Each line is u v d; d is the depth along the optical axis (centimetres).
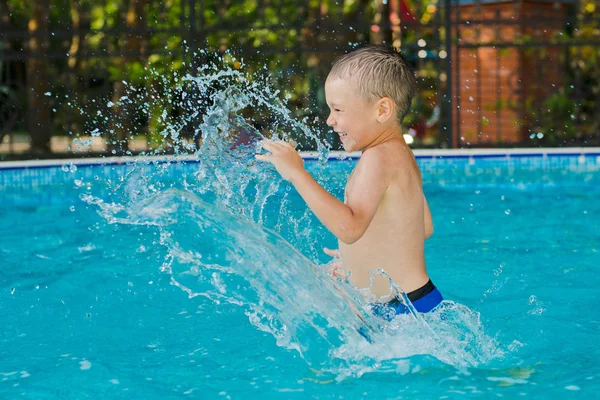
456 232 463
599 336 253
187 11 1025
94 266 369
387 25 876
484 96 974
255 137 299
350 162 722
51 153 830
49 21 1019
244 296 303
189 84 817
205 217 256
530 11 956
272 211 509
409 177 235
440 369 217
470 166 775
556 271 358
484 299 307
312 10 1045
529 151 784
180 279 332
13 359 239
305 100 978
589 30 989
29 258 394
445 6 856
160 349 246
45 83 902
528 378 212
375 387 207
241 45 965
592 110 996
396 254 235
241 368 225
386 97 235
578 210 536
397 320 233
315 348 234
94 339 259
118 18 1016
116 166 742
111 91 1015
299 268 242
